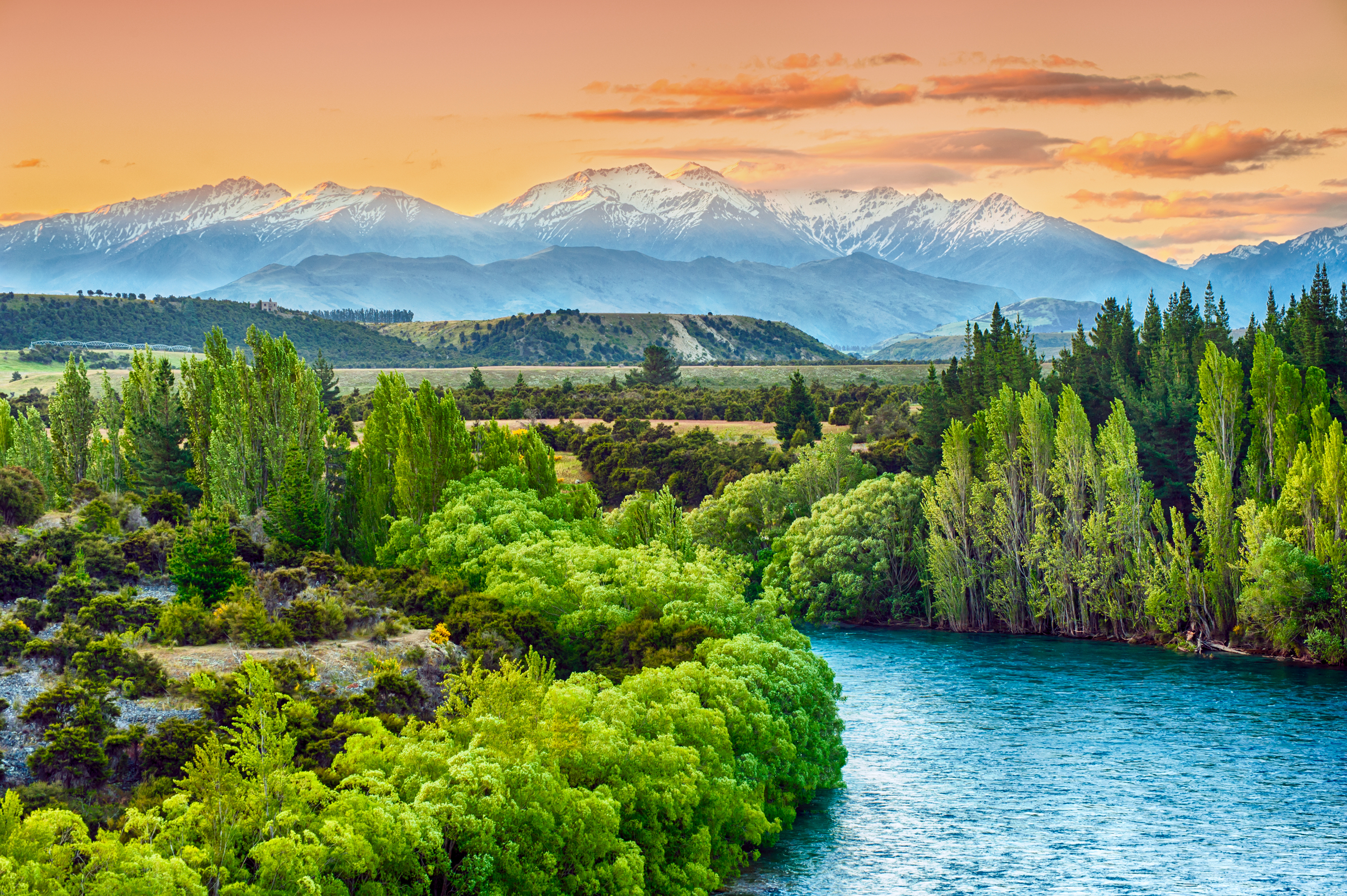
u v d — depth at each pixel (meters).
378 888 38.88
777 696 65.50
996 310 187.50
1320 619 104.12
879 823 64.19
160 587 78.25
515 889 43.34
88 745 48.06
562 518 102.25
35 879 33.12
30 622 66.06
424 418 104.06
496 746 46.56
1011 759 76.06
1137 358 165.38
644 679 57.88
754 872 57.03
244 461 105.88
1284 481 111.44
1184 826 63.50
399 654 66.31
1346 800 67.50
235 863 37.97
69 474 114.19
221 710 54.00
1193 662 108.00
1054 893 54.50
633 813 49.94
